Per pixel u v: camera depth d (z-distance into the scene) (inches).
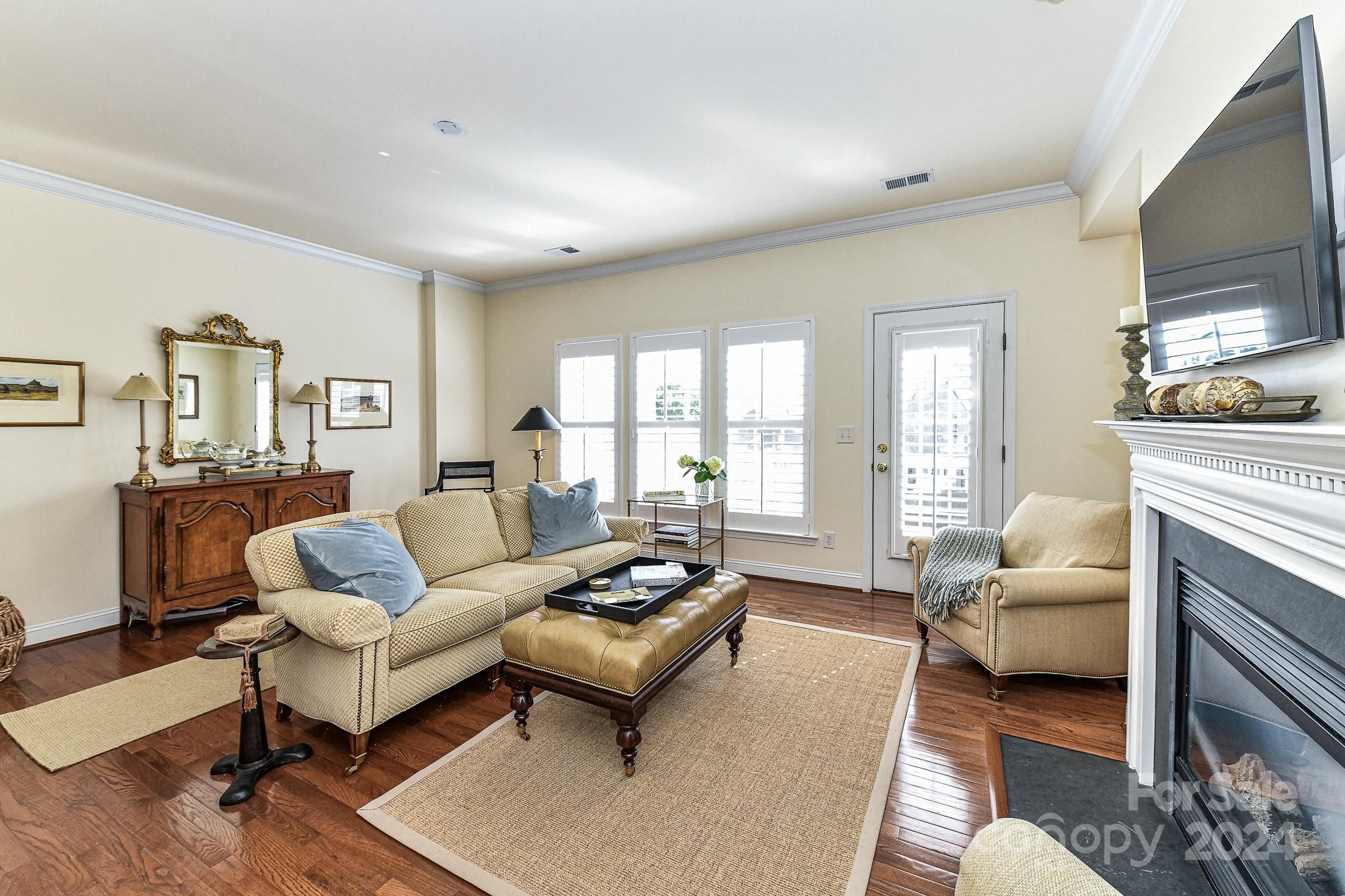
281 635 82.3
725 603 105.1
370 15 78.4
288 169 126.1
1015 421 143.1
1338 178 42.8
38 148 115.6
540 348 218.4
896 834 68.2
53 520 130.0
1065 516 111.7
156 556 130.9
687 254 184.5
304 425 177.6
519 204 146.6
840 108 102.8
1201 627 61.5
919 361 153.6
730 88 96.7
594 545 146.0
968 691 103.3
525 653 86.1
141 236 142.6
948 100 100.7
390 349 202.2
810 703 99.3
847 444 164.2
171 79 92.9
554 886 60.6
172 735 91.0
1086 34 83.4
